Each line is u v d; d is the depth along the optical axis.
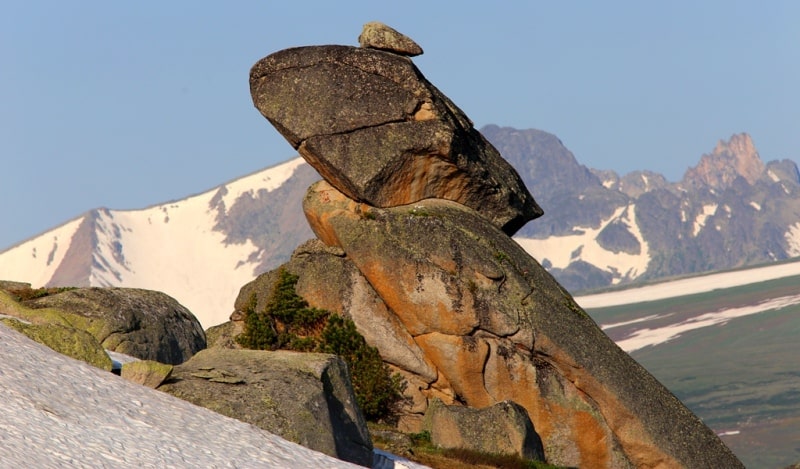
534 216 146.12
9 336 88.56
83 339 92.44
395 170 133.25
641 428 127.25
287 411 92.00
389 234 132.12
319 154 133.00
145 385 90.44
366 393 129.38
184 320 121.50
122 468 72.00
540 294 131.88
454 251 130.88
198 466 77.25
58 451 71.12
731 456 130.12
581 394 128.75
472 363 129.12
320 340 133.38
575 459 127.62
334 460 88.69
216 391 91.94
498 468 115.62
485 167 138.38
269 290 139.38
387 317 132.88
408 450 114.75
